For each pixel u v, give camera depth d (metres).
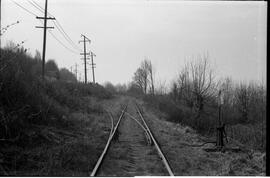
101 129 16.48
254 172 8.89
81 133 13.54
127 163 9.30
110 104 41.94
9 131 9.09
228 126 22.30
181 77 30.34
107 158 9.70
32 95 12.27
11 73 11.03
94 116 21.61
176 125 21.28
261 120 22.58
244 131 19.61
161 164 9.14
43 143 9.89
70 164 8.48
